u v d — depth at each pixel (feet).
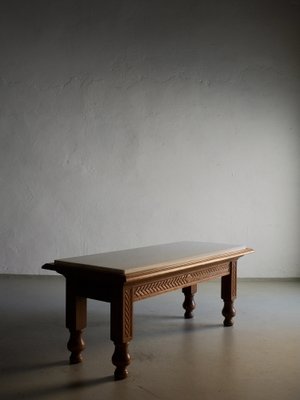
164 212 20.44
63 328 13.26
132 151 20.43
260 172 20.29
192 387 9.31
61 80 20.49
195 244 13.85
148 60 20.36
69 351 11.36
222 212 20.38
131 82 20.40
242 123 20.26
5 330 13.03
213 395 8.95
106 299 9.79
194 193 20.36
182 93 20.34
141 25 20.38
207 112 20.29
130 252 11.91
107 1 20.40
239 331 13.09
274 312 15.11
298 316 14.65
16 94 20.49
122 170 20.45
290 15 20.12
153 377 9.80
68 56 20.47
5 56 20.48
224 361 10.77
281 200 20.31
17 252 20.59
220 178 20.35
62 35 20.48
